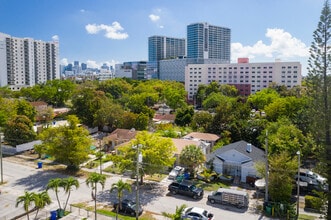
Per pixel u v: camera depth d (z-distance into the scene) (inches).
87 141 1657.2
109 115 2687.0
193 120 2556.6
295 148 1472.7
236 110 2359.7
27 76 6643.7
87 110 2915.8
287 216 1102.4
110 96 4202.8
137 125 2498.8
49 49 7229.3
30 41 6653.5
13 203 1229.1
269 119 2420.0
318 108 909.8
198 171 1631.4
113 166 1752.0
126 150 1412.4
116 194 1342.3
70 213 1132.5
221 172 1611.7
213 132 2293.3
